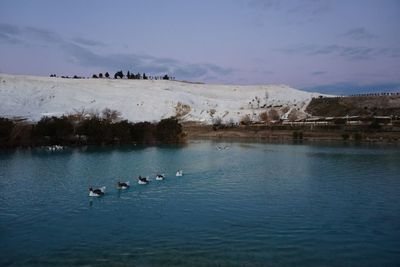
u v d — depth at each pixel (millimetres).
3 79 199875
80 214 39344
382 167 69500
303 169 67750
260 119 198000
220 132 166750
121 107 191125
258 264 27141
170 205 42812
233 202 44031
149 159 82188
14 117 144750
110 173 63312
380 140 128125
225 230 34156
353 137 134750
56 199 45375
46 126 109375
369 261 27750
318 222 36375
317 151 97875
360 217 37969
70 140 114000
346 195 47188
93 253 29125
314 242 31281
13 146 105250
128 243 31078
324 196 46781
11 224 36156
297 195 47344
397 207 41562
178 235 32875
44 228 34938
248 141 136375
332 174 62406
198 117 198500
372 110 192875
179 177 60125
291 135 149125
